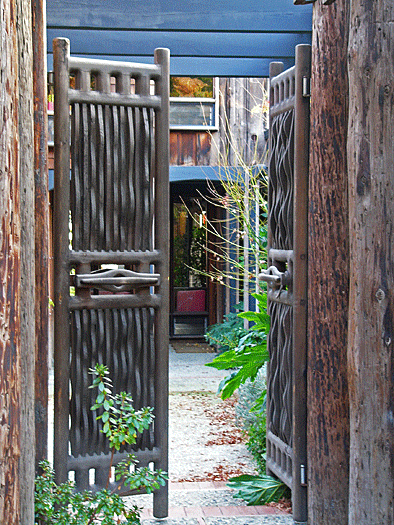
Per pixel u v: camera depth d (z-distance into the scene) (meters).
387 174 2.40
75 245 3.18
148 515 3.40
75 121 3.17
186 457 4.79
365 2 2.40
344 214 3.11
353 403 2.48
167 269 3.33
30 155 2.37
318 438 3.16
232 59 5.26
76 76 3.18
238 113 8.46
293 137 3.48
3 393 1.83
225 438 5.32
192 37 4.69
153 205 3.36
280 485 3.73
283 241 3.67
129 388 3.26
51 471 2.91
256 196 6.89
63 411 3.12
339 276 3.12
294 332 3.37
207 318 10.31
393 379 2.40
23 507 2.23
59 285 3.12
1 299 1.83
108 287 3.20
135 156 3.27
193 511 3.46
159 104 3.31
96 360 3.21
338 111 3.12
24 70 2.38
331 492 3.12
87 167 3.19
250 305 8.13
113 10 4.00
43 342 2.94
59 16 3.94
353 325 2.47
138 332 3.27
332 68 3.12
